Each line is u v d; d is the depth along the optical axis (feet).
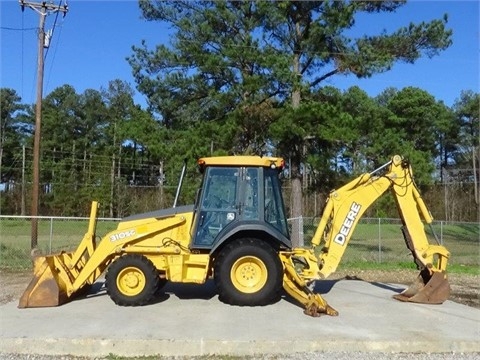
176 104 77.15
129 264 31.35
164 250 32.17
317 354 23.56
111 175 186.09
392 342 24.21
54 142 234.99
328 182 78.95
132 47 74.49
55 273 32.30
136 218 33.60
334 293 36.19
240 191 32.86
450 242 88.12
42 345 23.97
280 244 33.27
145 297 31.14
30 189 198.29
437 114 186.60
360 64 69.87
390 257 66.18
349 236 32.81
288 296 33.91
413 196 33.76
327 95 75.00
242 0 70.85
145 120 76.74
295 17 72.79
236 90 69.26
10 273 52.26
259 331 25.54
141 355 23.70
